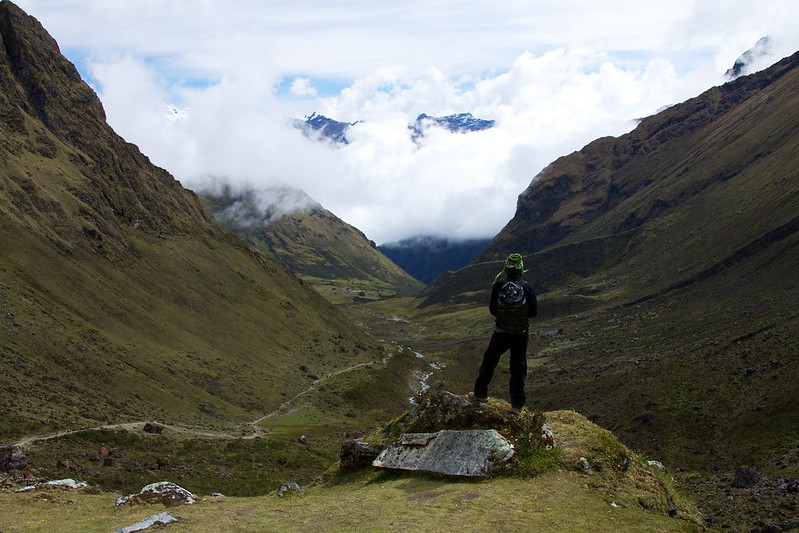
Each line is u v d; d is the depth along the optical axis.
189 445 70.94
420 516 14.77
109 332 112.56
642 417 82.56
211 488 52.78
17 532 14.48
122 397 89.81
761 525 34.12
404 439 20.67
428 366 188.75
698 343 113.25
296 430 103.19
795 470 50.56
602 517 14.96
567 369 140.62
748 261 173.25
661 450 72.31
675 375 93.94
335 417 120.19
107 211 153.88
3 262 107.38
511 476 17.48
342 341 185.00
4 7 167.25
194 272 165.25
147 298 135.88
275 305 185.12
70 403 75.81
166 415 89.75
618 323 180.12
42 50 170.88
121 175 174.25
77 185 147.25
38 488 19.73
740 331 105.50
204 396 108.31
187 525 14.49
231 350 140.50
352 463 22.45
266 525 14.43
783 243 163.75
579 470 17.89
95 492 19.94
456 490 16.91
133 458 59.03
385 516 14.88
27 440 56.78
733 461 62.59
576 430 19.66
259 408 114.62
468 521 14.34
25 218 122.38
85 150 166.00
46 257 117.06
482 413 19.41
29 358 83.94
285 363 149.88
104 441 63.47
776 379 74.50
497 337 19.14
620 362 127.75
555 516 14.77
